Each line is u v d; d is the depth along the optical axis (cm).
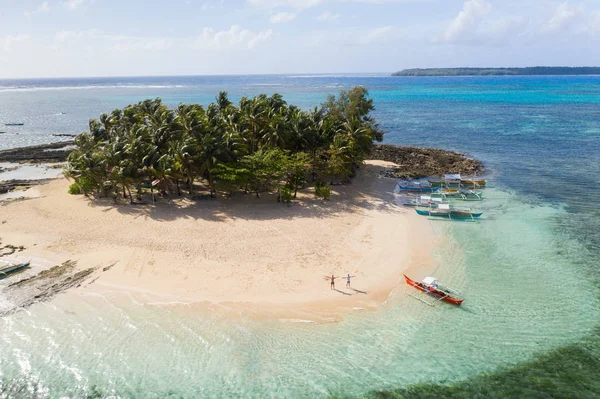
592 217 4747
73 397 2316
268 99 6988
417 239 4188
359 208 5012
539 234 4312
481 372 2502
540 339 2766
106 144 5078
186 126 5297
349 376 2464
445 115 13450
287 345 2695
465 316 2992
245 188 5378
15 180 6103
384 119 12656
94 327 2834
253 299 3136
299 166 5266
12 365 2519
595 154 7712
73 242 4009
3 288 3247
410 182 6119
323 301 3128
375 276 3481
